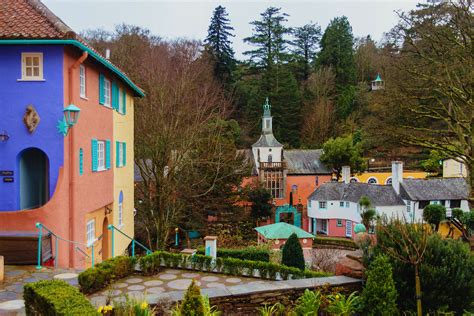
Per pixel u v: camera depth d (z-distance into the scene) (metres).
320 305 8.73
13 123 14.73
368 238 10.34
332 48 74.12
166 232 26.92
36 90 14.64
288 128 66.19
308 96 70.56
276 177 55.84
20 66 14.64
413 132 23.81
